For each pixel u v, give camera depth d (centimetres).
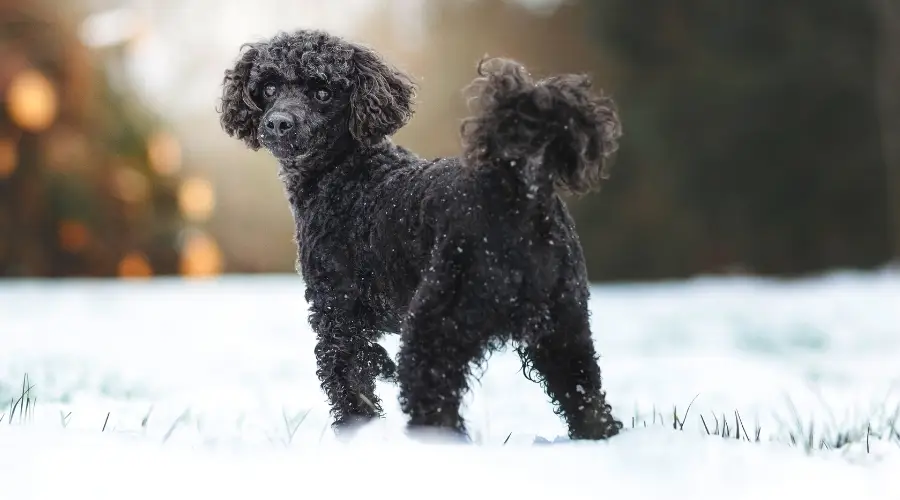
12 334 1259
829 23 3200
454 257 452
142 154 2958
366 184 552
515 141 445
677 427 555
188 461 414
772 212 3206
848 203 3178
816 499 376
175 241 2994
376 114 575
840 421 685
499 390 845
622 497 363
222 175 3469
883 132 3164
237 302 1855
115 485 382
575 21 3466
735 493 376
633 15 3309
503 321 451
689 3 3262
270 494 371
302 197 578
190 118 3469
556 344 462
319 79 570
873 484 396
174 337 1275
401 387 454
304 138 555
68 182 2673
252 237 3484
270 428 589
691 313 1702
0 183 2616
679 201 3231
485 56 543
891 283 2486
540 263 451
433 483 375
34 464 404
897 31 3130
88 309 1644
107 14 3027
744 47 3247
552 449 414
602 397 465
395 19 3591
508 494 363
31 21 2686
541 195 452
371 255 529
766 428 649
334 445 438
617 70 3344
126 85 3000
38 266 2667
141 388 795
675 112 3247
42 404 623
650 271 3238
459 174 473
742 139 3200
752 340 1292
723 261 3294
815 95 3156
